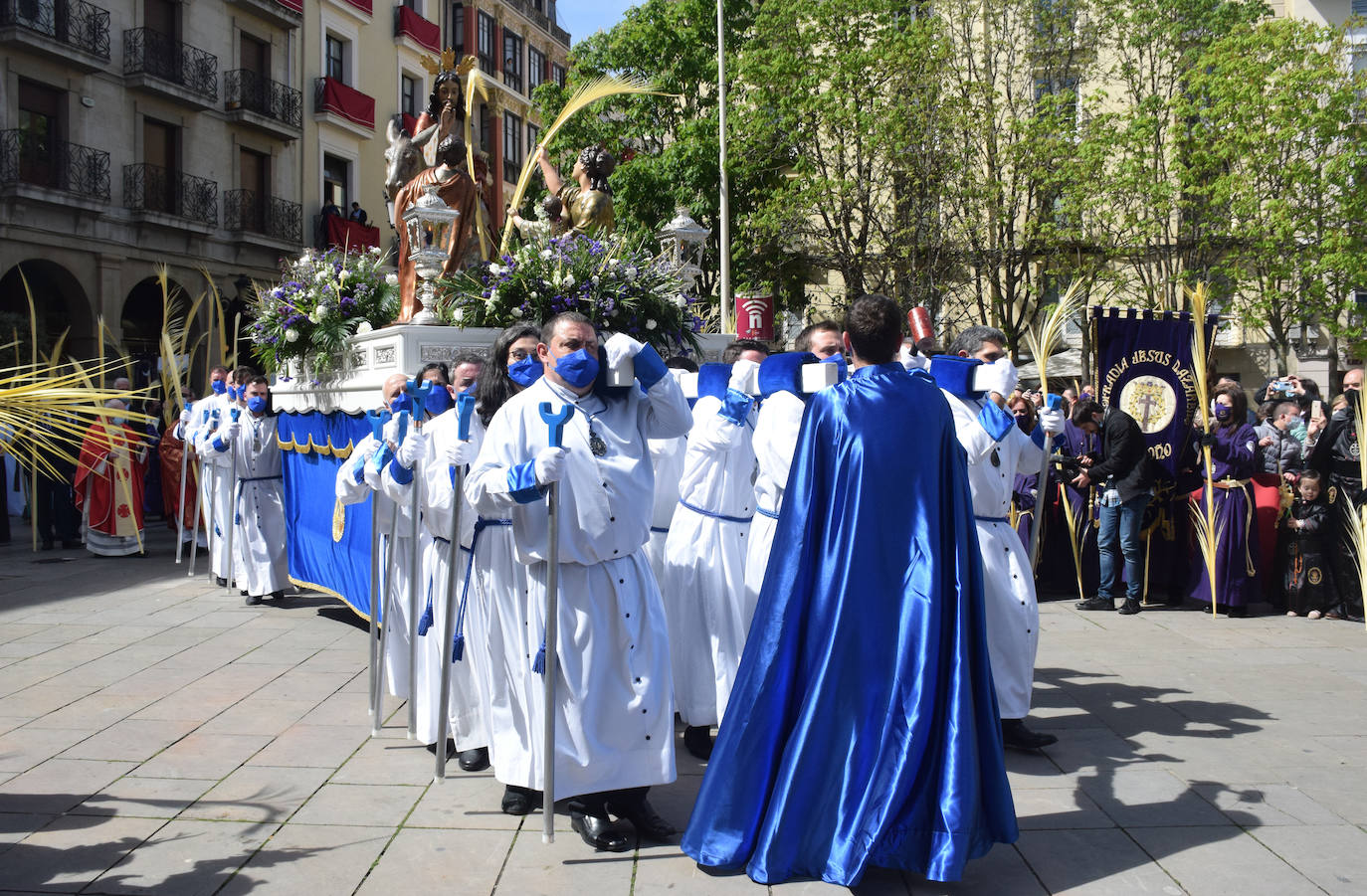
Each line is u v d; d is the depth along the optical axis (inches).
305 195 999.6
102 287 800.9
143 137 844.6
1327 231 745.6
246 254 924.0
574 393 152.9
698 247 350.6
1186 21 804.6
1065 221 783.1
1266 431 390.9
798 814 134.4
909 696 134.0
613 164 357.7
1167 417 324.2
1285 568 310.7
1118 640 274.5
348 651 266.5
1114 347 327.6
